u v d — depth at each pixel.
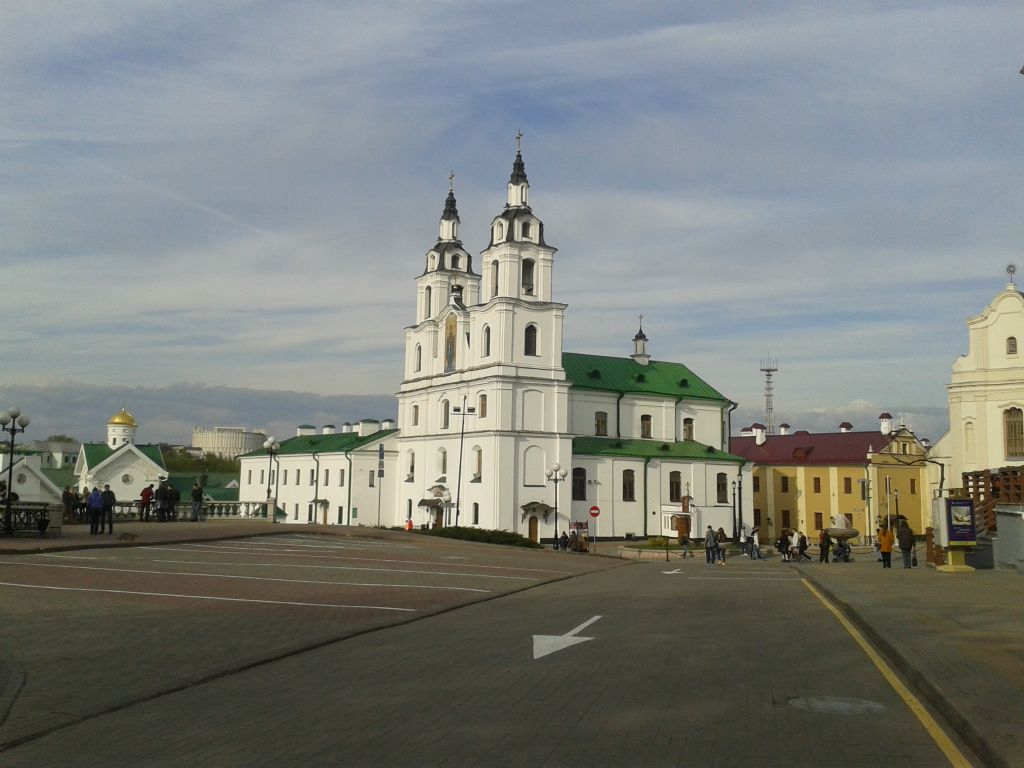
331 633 13.82
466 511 67.06
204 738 7.92
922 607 17.73
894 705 9.45
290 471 95.50
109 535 32.84
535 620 16.34
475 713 8.86
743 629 15.46
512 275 66.38
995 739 7.34
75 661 11.21
